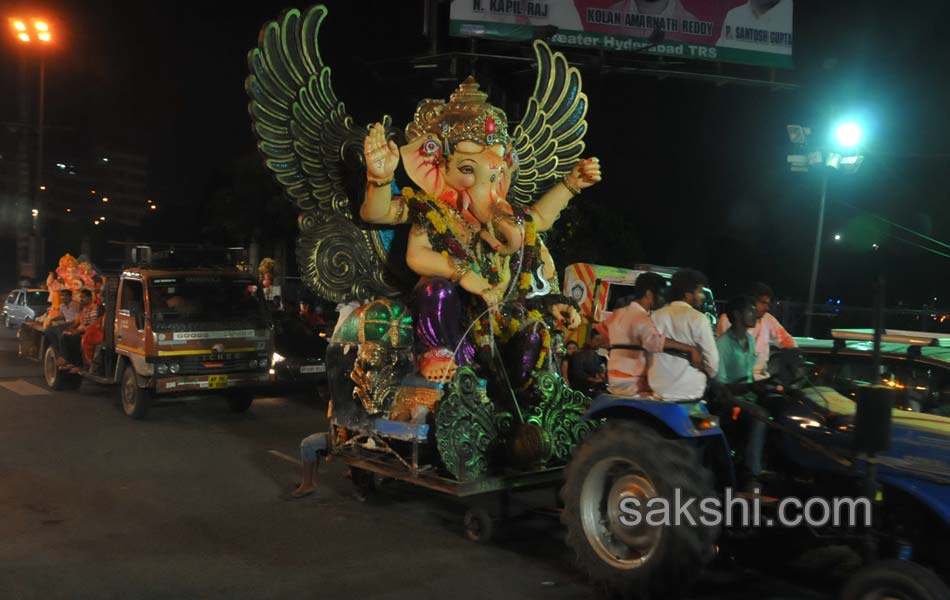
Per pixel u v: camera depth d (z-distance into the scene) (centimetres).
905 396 612
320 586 546
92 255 4225
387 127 736
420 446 658
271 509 732
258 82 668
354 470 758
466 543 642
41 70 2606
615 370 559
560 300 740
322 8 697
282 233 2577
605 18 1716
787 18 1844
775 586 553
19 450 954
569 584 555
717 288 2677
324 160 697
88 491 782
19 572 564
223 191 2617
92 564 583
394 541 645
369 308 682
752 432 536
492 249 705
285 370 1256
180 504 745
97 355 1279
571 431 689
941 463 464
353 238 705
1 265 4994
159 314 1148
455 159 702
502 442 656
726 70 1902
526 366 686
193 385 1164
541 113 808
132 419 1171
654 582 492
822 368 680
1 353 1966
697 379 530
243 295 1246
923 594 407
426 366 666
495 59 1544
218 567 581
